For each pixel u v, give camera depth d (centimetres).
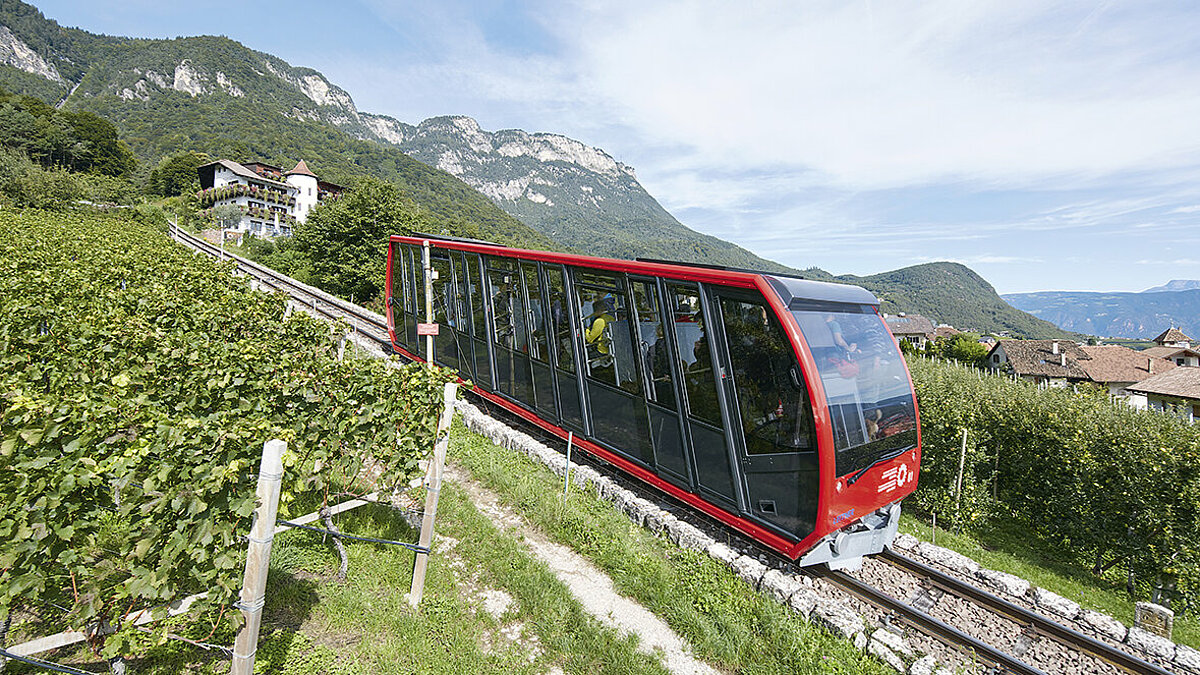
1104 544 970
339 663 523
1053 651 661
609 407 968
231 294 1339
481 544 756
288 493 500
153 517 402
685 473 845
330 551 693
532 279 1117
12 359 670
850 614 658
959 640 654
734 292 766
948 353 7719
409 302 1608
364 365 688
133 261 1566
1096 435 991
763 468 745
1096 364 5547
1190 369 3797
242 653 434
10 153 7019
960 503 1124
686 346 830
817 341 721
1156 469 884
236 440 448
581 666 567
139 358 752
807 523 702
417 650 551
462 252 1341
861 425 721
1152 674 616
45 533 372
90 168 9531
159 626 446
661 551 805
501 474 960
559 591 675
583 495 941
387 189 4788
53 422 407
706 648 619
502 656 568
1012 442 1127
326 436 635
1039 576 954
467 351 1330
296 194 9650
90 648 436
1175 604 875
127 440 489
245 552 444
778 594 700
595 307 984
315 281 4688
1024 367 5847
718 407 788
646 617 671
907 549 873
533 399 1133
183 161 10238
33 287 1038
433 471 610
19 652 387
